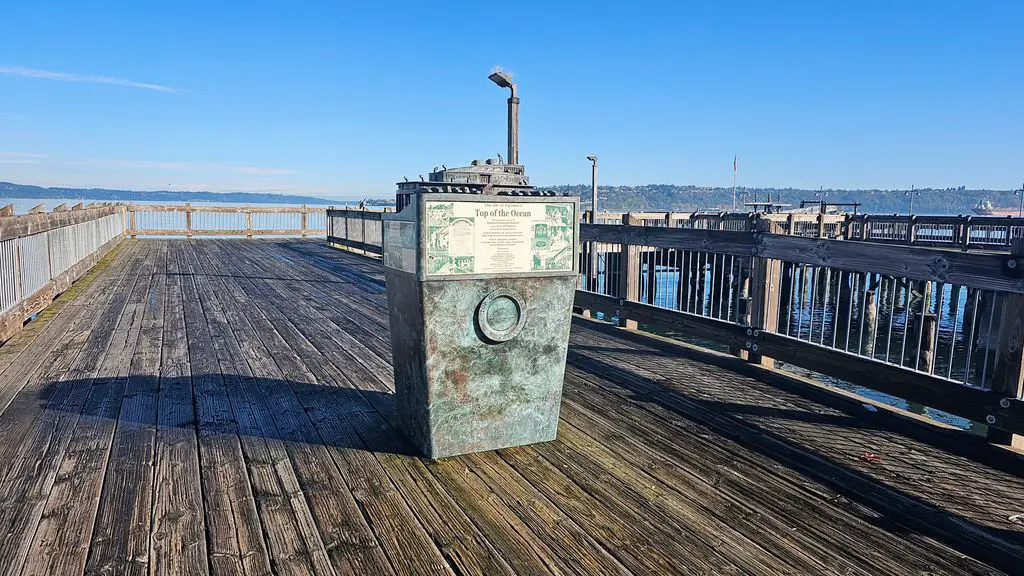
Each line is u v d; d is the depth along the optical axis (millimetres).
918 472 3287
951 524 2730
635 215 20328
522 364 3494
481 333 3330
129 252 16984
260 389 4629
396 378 3697
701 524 2678
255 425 3848
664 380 5066
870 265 4184
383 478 3086
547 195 3455
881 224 21750
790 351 4820
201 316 7750
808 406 4414
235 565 2305
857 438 3777
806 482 3137
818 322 17625
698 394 4672
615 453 3477
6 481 2998
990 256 3400
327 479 3066
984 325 14695
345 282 11336
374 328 7094
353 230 17938
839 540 2574
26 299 6957
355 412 4109
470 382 3359
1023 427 3246
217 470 3158
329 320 7578
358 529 2580
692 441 3686
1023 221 17609
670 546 2490
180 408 4168
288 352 5863
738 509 2826
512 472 3188
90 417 3965
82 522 2609
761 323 5141
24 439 3566
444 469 3209
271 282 11211
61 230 9391
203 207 23766
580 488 3008
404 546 2449
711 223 21062
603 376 5191
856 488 3078
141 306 8445
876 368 4102
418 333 3270
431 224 3125
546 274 3439
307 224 25531
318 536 2520
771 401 4516
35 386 4641
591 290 7973
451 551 2416
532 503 2840
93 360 5469
